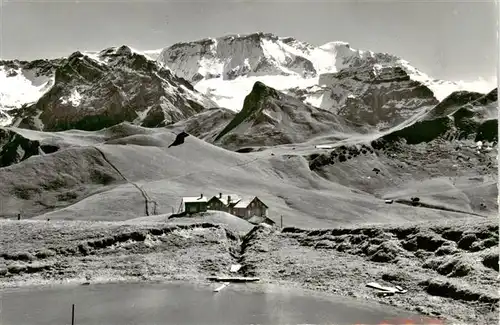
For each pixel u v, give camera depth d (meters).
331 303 38.84
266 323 33.47
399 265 48.31
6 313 36.78
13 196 162.25
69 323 33.91
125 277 49.28
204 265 54.31
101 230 64.88
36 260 54.41
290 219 142.00
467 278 41.19
